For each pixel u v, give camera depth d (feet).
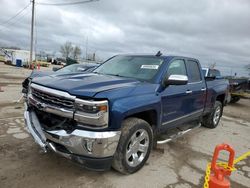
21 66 114.21
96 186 10.17
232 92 41.37
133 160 11.14
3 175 10.44
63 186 9.99
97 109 9.10
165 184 10.85
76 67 33.53
